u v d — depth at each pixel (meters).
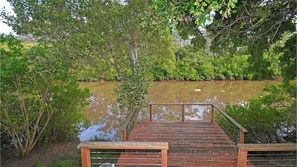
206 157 4.83
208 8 2.03
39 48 6.20
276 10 3.37
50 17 7.11
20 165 6.08
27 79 6.03
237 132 5.82
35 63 6.02
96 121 10.40
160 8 2.38
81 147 3.34
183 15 2.55
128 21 7.24
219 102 14.76
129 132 6.48
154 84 23.61
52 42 7.50
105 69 8.92
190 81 25.83
